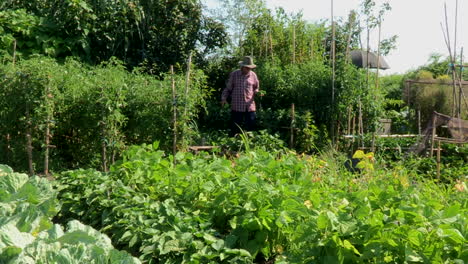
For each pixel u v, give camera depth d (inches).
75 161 295.1
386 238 117.3
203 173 185.8
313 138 385.4
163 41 491.5
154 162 204.4
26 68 256.8
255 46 546.3
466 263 110.4
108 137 276.4
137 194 187.6
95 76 290.7
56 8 424.5
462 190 186.9
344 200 155.7
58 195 205.8
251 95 415.8
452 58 362.0
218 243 143.4
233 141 343.9
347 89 393.4
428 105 483.8
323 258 124.1
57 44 410.6
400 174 220.7
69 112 281.9
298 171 192.4
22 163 270.7
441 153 322.0
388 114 487.8
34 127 258.7
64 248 94.7
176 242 145.8
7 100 260.4
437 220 121.5
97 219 183.3
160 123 295.6
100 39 441.7
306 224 131.5
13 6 427.5
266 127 420.2
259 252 161.2
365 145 356.2
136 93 299.7
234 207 160.4
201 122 455.8
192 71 320.2
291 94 443.5
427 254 113.9
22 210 125.3
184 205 174.1
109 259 98.1
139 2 472.4
